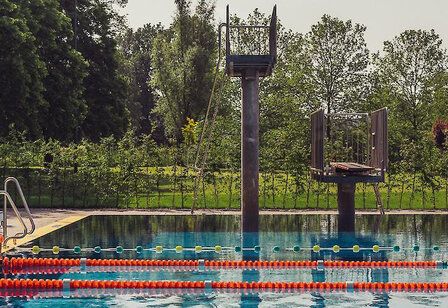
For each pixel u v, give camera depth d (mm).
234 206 20828
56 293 9367
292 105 41469
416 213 18797
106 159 21203
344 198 15391
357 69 43844
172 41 49938
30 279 10109
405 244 13453
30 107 29141
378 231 15242
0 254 11305
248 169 14734
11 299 8938
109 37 42406
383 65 44750
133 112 72438
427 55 44531
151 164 21219
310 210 19703
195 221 17141
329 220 17266
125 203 21500
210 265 11500
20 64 27531
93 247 13016
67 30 34219
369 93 44188
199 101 47094
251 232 14766
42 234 14602
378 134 15320
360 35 43844
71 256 12102
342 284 9672
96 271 11086
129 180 20828
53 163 21219
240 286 9703
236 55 14445
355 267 11328
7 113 28531
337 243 13578
